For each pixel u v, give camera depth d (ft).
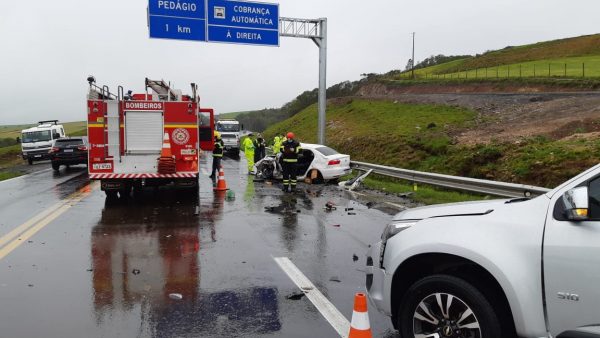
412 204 38.40
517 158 53.57
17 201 41.22
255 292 17.53
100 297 17.02
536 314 10.12
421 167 68.03
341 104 165.99
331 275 19.60
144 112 39.24
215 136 56.08
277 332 14.07
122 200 40.93
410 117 112.88
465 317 10.96
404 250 11.80
